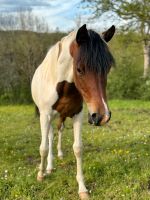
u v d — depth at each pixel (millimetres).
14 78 24938
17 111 17875
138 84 25031
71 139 9648
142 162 6602
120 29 23469
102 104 4277
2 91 24719
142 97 24328
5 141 9562
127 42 25078
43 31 26812
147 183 5609
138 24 23266
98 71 4254
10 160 7418
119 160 6730
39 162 7254
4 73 25031
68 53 4965
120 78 25078
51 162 6535
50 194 5371
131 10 21250
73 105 5277
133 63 25906
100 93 4293
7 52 25734
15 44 26078
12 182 5871
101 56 4242
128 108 18547
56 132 10797
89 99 4371
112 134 10180
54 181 5891
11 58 25531
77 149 5414
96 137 9641
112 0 22141
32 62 24812
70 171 6352
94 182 5797
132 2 21203
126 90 25078
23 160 7441
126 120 13492
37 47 25500
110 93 25359
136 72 25500
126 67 25297
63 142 9133
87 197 5180
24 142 9320
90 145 8664
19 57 25297
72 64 4934
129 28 23406
